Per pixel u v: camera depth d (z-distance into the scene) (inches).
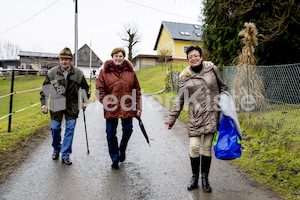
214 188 132.1
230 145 121.0
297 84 219.8
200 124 126.9
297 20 298.7
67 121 169.2
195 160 131.8
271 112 232.7
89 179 143.3
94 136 238.4
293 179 134.6
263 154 174.9
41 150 193.5
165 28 1643.7
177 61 1547.7
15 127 260.8
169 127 135.0
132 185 136.2
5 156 177.0
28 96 808.9
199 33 1590.8
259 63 333.1
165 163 170.1
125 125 160.1
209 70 128.7
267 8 308.3
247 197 121.0
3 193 125.6
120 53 153.6
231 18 323.9
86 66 2406.5
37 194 125.0
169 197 122.7
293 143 177.0
